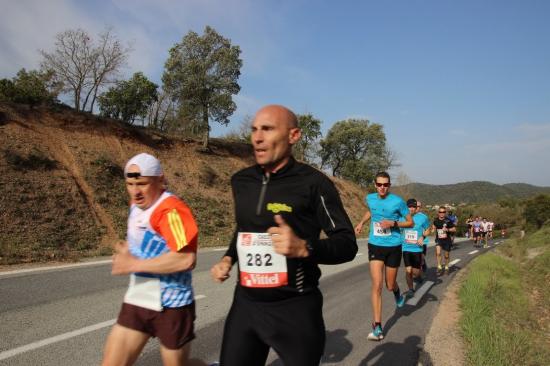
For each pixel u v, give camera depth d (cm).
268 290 248
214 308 673
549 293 1122
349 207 3878
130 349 283
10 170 1622
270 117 251
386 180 605
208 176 2575
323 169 5388
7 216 1416
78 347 470
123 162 2161
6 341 474
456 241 2862
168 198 288
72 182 1764
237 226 278
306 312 247
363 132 5241
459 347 536
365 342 545
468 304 743
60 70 2211
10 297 659
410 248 841
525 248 2144
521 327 738
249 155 3112
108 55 2281
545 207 3306
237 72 2738
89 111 2328
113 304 654
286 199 247
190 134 3055
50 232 1448
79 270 921
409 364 471
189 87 2628
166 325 282
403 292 891
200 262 1159
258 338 257
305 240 225
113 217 1722
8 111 1905
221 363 262
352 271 1164
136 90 2592
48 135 1959
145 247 286
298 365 243
